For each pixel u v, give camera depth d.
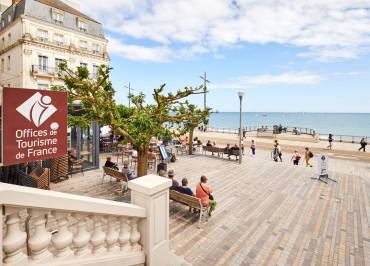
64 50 28.78
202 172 12.58
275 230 6.46
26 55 25.78
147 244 2.99
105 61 33.47
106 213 2.39
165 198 3.23
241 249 5.52
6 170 8.92
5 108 2.62
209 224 6.71
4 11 29.16
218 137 33.44
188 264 4.48
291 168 13.70
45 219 1.90
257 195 9.20
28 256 1.86
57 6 28.73
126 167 9.21
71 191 8.95
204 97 21.53
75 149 12.45
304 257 5.29
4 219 1.70
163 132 8.20
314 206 8.21
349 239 6.09
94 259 2.36
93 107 7.65
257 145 26.64
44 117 3.00
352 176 12.27
